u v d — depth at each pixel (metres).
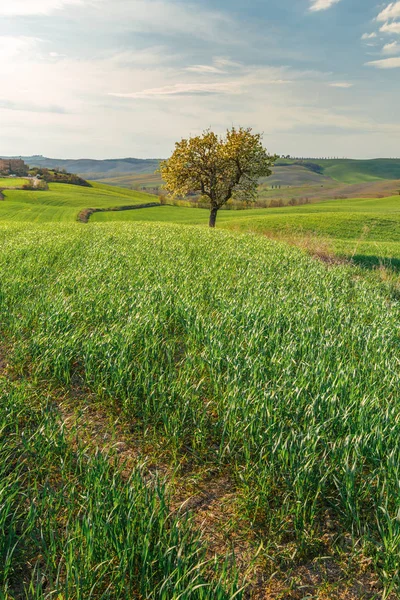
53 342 7.36
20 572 3.62
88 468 4.34
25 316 8.87
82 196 113.12
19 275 12.04
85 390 6.76
